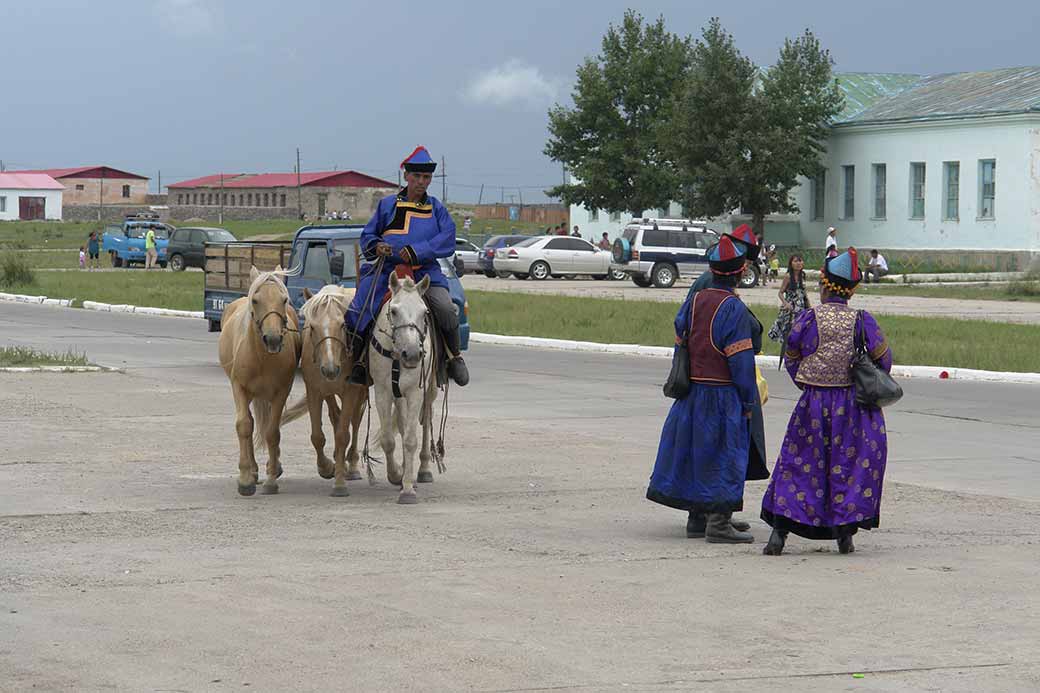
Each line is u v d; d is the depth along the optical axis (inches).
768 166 2623.0
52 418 677.9
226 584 352.2
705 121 2667.3
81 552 391.2
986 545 407.2
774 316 1398.9
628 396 802.8
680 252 2144.4
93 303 1672.0
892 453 597.9
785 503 392.8
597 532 426.9
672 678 274.8
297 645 296.8
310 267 926.4
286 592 343.9
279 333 468.4
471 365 999.0
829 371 394.6
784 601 337.4
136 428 649.6
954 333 1224.2
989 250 2490.2
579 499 485.1
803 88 2691.9
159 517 446.0
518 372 947.3
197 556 386.6
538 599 338.0
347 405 492.7
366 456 514.0
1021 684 271.3
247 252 997.8
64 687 267.7
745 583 357.4
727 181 2637.8
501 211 5265.8
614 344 1134.4
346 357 484.4
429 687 268.4
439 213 499.8
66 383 835.4
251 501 478.9
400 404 480.4
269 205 6053.2
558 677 275.0
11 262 2080.5
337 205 5935.0
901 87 2960.1
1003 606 331.9
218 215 5669.3
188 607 328.5
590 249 2453.2
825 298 401.7
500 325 1312.7
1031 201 2426.2
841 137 2765.7
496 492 498.3
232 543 405.7
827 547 408.2
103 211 5851.4
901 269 2532.0
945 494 495.8
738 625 314.5
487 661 285.6
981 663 285.3
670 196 2960.1
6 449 581.0
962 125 2527.1
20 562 377.4
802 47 2696.9
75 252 3427.7
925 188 2608.3
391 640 300.7
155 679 273.1
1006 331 1255.5
